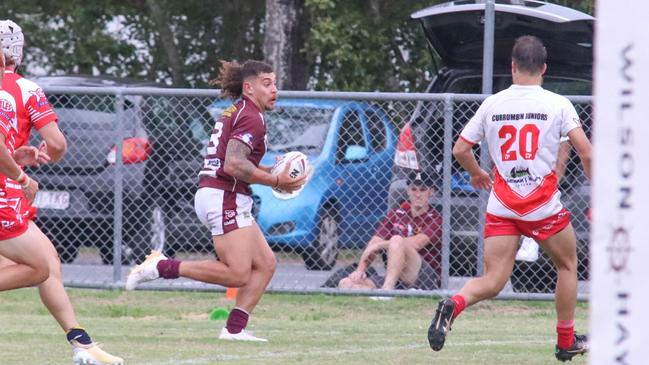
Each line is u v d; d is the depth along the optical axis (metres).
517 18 39.66
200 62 74.25
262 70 27.19
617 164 9.22
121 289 39.03
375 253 38.44
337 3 64.56
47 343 27.14
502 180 23.95
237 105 27.25
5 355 24.91
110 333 29.66
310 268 41.38
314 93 37.25
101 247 42.75
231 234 27.19
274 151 41.69
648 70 9.19
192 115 42.06
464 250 37.75
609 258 9.22
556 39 40.06
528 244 35.78
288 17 63.62
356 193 41.00
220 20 73.75
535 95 23.61
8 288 21.73
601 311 9.23
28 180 21.25
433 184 37.94
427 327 32.56
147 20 75.94
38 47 75.44
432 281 37.75
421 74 67.25
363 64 65.50
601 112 9.27
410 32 67.06
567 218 23.89
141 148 41.69
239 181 27.16
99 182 42.19
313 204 41.12
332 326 32.69
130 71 76.69
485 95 37.16
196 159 41.97
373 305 37.19
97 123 42.38
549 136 23.48
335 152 41.16
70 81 46.78
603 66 9.27
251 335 28.39
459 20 40.53
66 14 74.62
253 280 28.00
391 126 40.69
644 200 9.15
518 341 28.94
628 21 9.23
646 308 9.13
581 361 25.22
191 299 38.28
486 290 24.17
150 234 41.72
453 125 37.84
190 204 41.88
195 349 26.31
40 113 22.44
